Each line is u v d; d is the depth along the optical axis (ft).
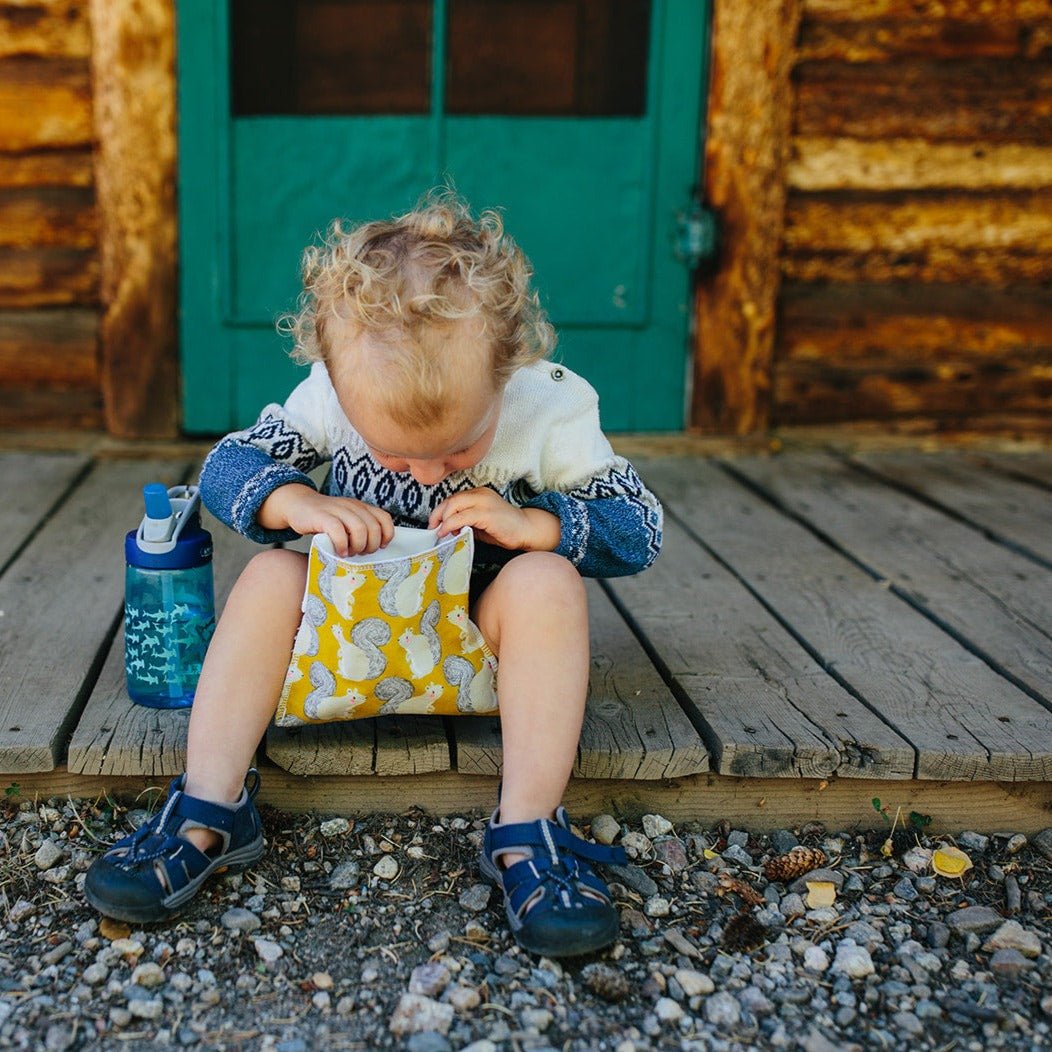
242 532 6.11
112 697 6.81
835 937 5.94
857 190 12.26
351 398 5.38
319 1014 5.32
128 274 11.71
